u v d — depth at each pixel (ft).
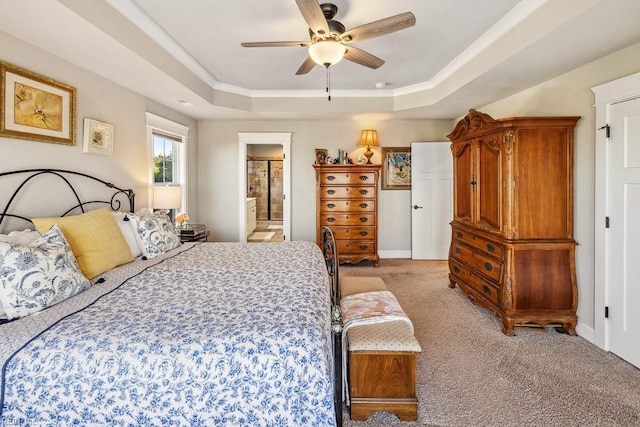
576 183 8.84
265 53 10.61
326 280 6.70
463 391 6.41
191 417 3.72
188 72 11.14
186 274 6.64
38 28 6.73
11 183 7.06
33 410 3.70
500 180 9.09
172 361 3.76
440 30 8.94
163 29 8.91
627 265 7.52
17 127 7.09
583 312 8.70
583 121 8.67
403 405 5.65
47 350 3.83
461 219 11.71
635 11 6.03
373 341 5.67
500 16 8.18
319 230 16.11
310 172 17.66
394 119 17.33
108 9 7.10
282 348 3.87
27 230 6.66
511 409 5.88
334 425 3.72
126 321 4.39
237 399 3.73
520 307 8.84
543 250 8.82
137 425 3.70
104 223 7.43
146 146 12.25
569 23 6.49
